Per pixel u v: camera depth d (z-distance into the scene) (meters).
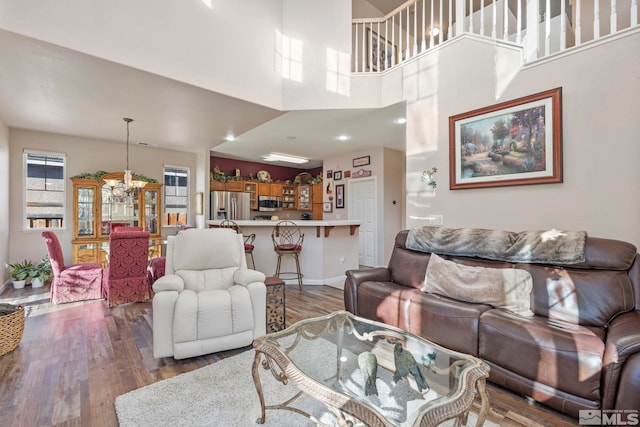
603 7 3.62
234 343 2.52
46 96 3.32
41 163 4.94
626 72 2.36
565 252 2.20
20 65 2.60
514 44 2.92
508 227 2.98
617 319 1.84
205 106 3.66
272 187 8.60
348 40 4.04
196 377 2.12
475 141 3.17
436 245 2.92
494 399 1.92
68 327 3.05
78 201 5.05
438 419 1.19
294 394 1.93
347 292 3.05
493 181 3.04
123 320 3.25
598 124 2.48
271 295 3.03
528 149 2.82
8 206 4.57
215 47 3.20
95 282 4.04
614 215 2.42
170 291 2.42
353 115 4.32
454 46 3.35
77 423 1.67
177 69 2.91
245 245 4.57
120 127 4.58
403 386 1.48
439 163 3.49
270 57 3.76
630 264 2.03
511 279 2.27
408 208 3.81
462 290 2.42
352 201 7.11
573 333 1.78
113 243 3.66
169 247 2.94
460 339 2.17
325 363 1.69
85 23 2.41
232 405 1.82
